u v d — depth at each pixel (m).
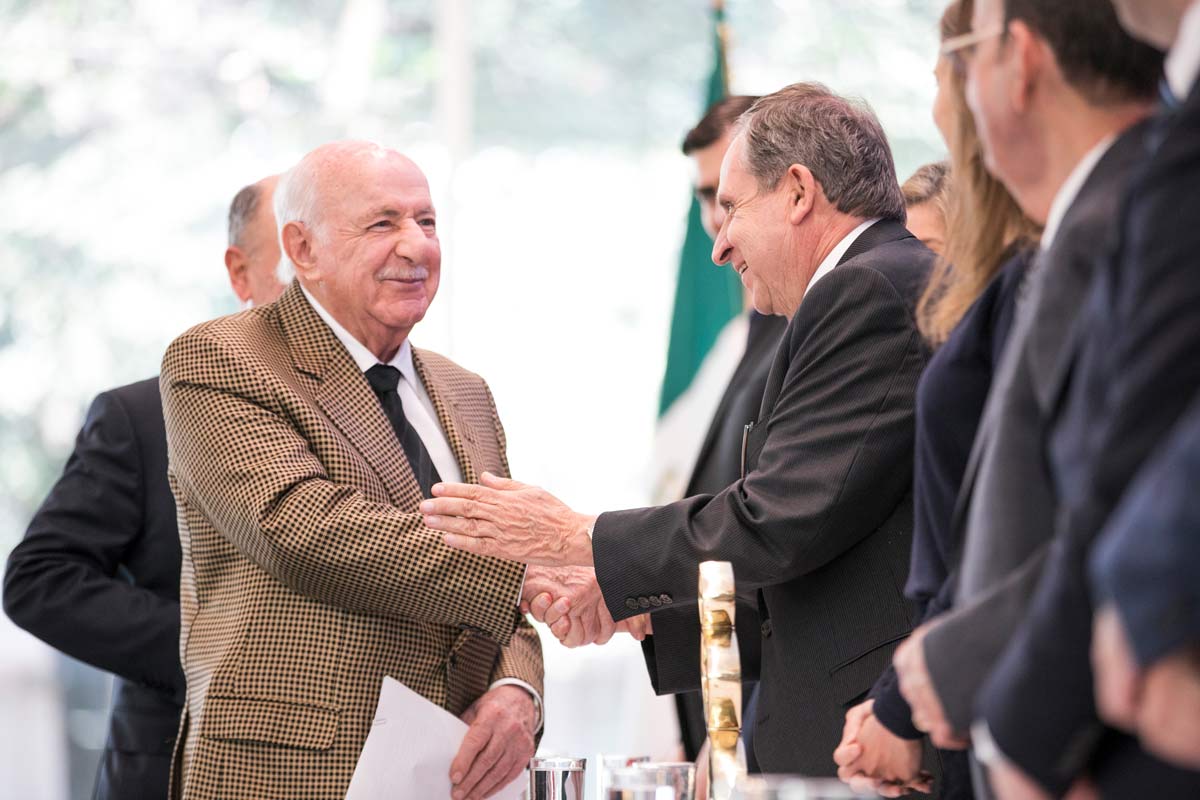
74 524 3.46
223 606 2.92
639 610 2.67
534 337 7.41
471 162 7.42
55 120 7.08
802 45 7.39
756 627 2.92
